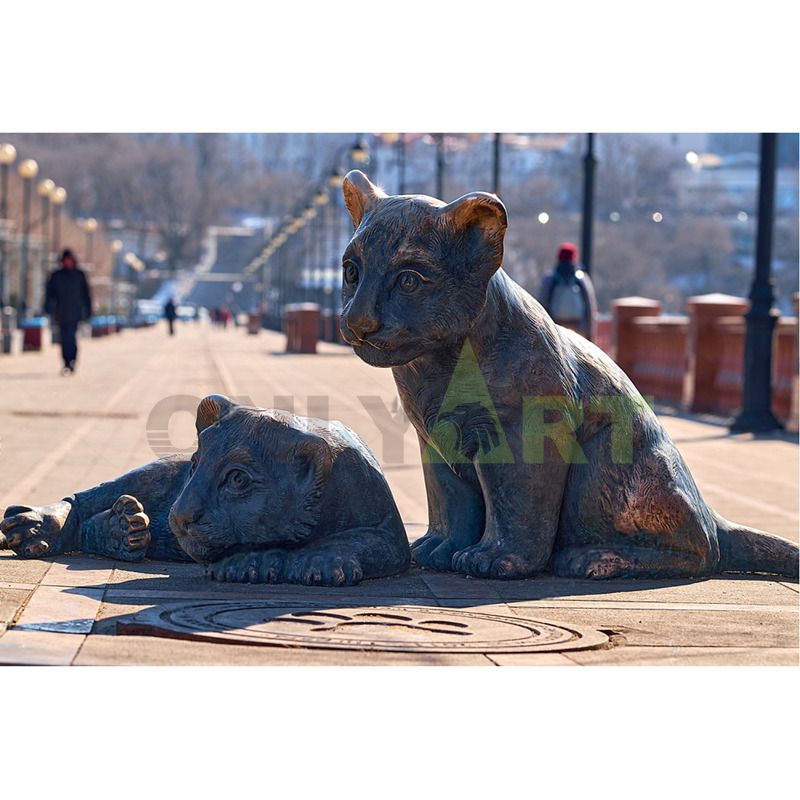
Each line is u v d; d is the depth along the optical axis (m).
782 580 5.57
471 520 5.39
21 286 47.69
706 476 10.90
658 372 20.88
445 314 4.81
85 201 139.00
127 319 91.50
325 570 4.85
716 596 5.03
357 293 4.80
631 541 5.34
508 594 4.91
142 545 5.33
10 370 26.89
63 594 4.59
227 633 4.07
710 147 111.25
